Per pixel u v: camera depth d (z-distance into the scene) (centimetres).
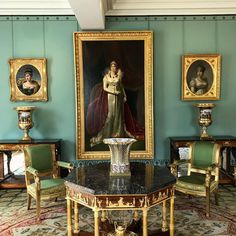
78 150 458
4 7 435
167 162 466
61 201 382
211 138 428
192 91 458
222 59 461
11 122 461
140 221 305
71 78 459
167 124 466
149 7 444
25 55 456
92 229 301
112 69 453
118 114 457
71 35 455
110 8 439
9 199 391
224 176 432
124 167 269
